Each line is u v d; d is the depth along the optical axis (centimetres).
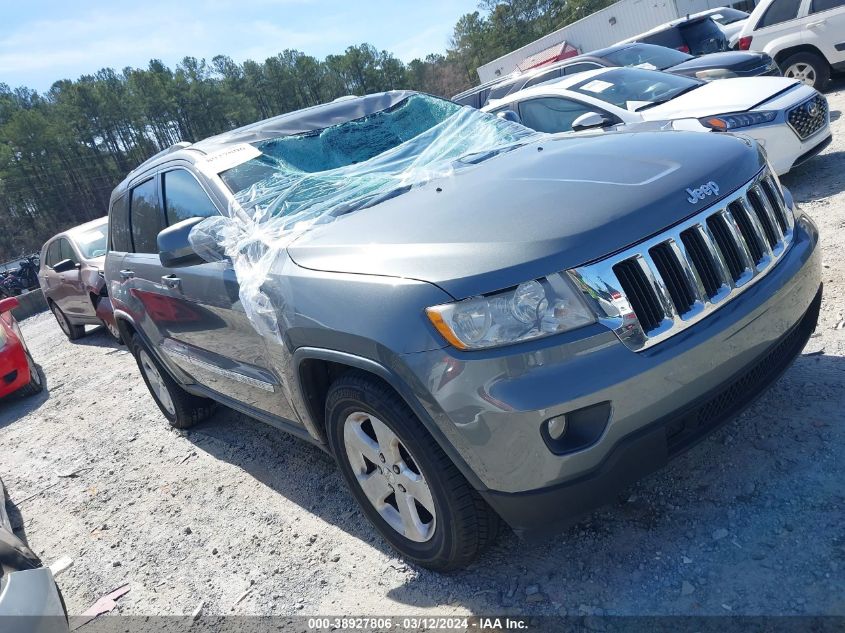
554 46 2734
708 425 226
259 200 309
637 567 235
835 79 1127
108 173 9019
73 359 913
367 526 311
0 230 8206
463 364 202
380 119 377
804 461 260
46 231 8525
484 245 214
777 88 618
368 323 221
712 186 234
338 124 369
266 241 282
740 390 238
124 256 449
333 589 274
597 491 206
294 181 320
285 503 353
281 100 10456
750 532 235
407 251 226
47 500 452
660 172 240
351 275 233
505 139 364
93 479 464
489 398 199
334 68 10512
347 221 272
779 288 238
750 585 214
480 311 201
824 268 427
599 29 2620
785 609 202
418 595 255
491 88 1198
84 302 895
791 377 319
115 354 862
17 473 523
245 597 286
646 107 653
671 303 212
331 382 275
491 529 237
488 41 9531
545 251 205
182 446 473
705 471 272
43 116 9125
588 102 686
